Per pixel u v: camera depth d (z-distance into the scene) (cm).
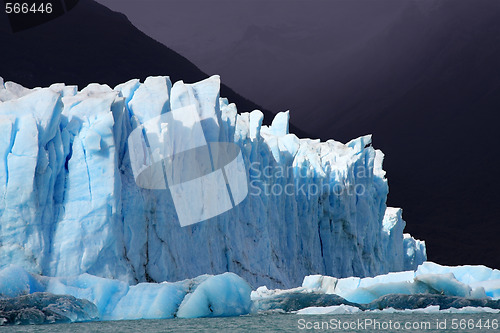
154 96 11556
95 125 10162
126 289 9306
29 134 9681
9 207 9462
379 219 19475
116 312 8969
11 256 9356
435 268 12650
